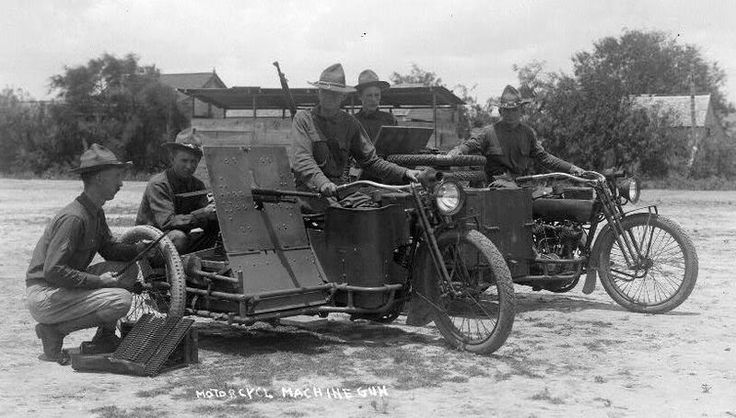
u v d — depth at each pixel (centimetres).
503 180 820
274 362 587
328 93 682
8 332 696
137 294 667
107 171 587
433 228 643
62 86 6088
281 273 633
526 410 475
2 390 515
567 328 716
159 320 579
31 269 591
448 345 642
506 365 584
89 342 588
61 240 572
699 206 2717
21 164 6188
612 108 4425
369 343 654
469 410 473
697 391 519
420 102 2652
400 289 655
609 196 803
